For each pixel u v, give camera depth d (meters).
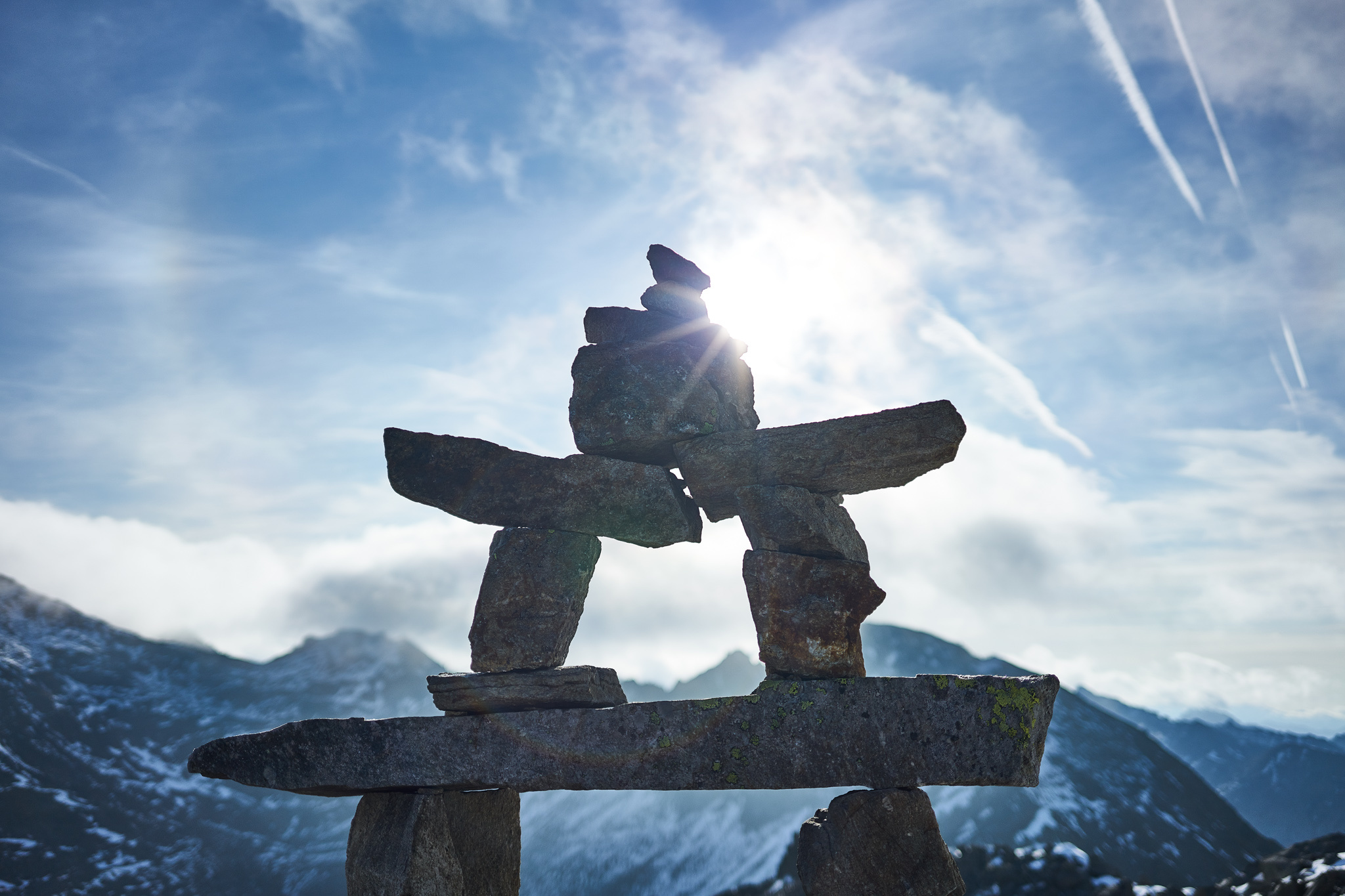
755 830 133.38
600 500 8.15
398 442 8.54
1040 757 6.68
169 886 142.50
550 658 7.93
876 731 6.79
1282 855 15.10
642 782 7.19
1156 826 121.25
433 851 7.81
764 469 7.68
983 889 16.86
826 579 7.30
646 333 8.66
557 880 131.62
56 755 188.38
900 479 7.58
